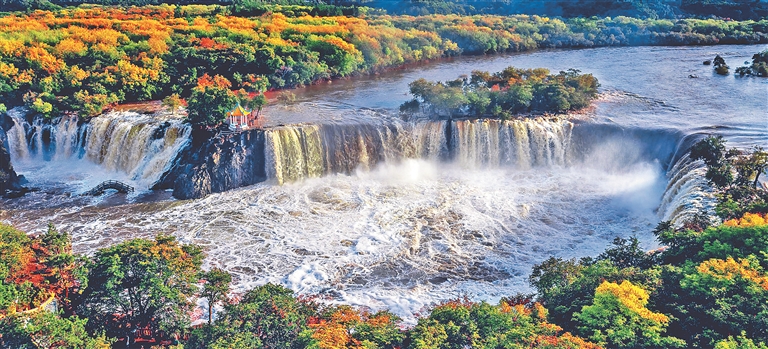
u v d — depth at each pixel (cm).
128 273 6425
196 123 10856
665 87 14550
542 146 11381
